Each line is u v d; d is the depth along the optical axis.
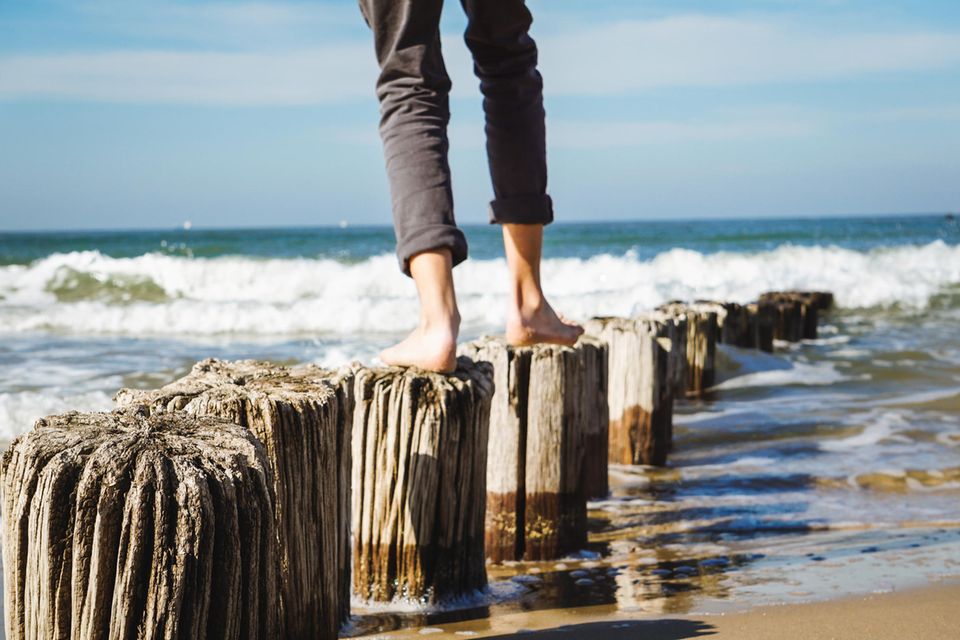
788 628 2.69
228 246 29.73
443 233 2.56
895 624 2.72
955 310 14.61
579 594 3.23
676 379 7.60
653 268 18.45
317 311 11.51
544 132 2.94
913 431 6.33
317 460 2.32
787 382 8.46
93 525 1.52
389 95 2.55
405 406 2.91
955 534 4.09
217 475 1.58
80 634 1.53
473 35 2.76
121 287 15.31
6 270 15.22
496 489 3.78
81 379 7.29
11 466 1.61
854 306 15.29
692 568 3.60
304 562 2.31
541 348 3.78
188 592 1.53
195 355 8.94
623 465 5.62
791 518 4.44
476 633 2.74
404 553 2.97
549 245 28.52
